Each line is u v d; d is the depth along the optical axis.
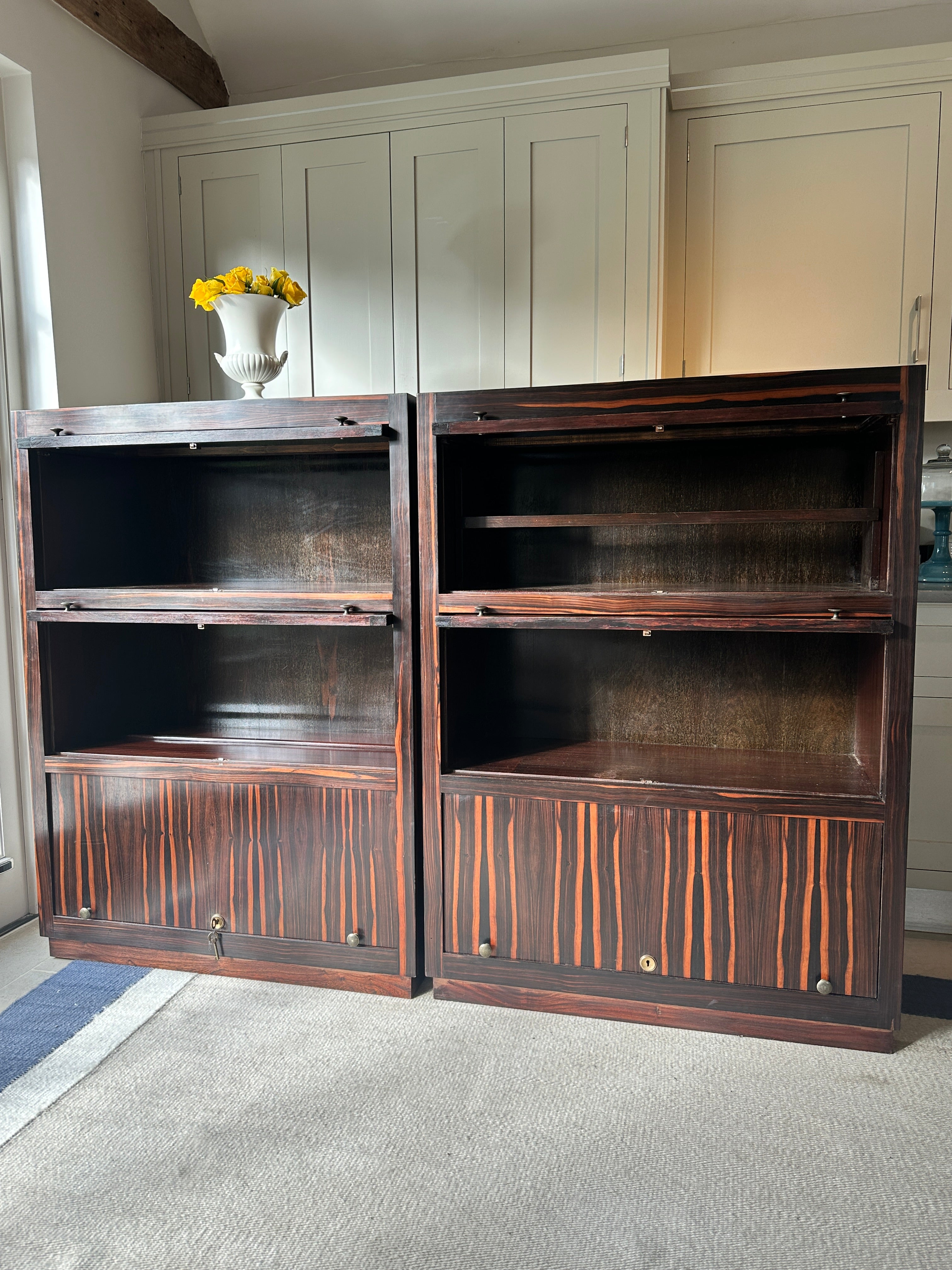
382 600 1.94
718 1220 1.34
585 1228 1.32
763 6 2.63
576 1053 1.79
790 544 2.13
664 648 2.23
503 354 2.49
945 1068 1.74
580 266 2.41
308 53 2.96
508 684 2.35
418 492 1.92
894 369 1.67
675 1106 1.62
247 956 2.11
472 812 1.95
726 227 2.44
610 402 1.79
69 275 2.41
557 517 1.93
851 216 2.37
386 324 2.56
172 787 2.11
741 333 2.46
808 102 2.35
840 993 1.79
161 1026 1.90
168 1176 1.43
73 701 2.25
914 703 2.44
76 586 2.24
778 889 1.80
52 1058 1.78
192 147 2.65
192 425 2.01
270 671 2.48
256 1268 1.24
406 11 2.77
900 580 1.70
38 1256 1.26
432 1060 1.77
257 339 2.14
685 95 2.40
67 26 2.38
